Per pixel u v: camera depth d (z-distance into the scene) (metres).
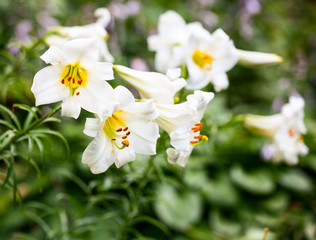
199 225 3.54
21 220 3.00
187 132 1.50
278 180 3.86
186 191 3.49
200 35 2.03
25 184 3.05
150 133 1.50
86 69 1.41
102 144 1.43
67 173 2.24
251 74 5.09
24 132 1.63
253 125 2.41
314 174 4.17
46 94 1.37
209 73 2.09
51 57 1.35
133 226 3.33
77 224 2.32
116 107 1.39
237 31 4.96
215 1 5.14
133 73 1.58
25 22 3.12
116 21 3.79
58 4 3.69
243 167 3.88
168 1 4.82
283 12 6.31
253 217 3.64
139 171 2.09
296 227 3.62
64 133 2.97
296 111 2.38
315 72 5.71
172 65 2.09
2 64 2.21
